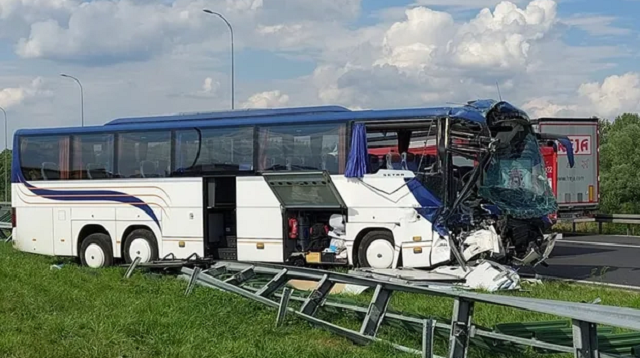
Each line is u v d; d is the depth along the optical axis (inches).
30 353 361.7
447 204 632.4
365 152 670.5
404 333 390.6
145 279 618.5
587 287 593.0
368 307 403.5
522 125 684.1
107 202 791.7
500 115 673.0
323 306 435.8
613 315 256.4
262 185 709.9
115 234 786.8
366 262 664.4
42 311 472.4
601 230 1238.9
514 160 674.2
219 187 741.3
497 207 652.1
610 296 533.6
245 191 717.9
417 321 379.6
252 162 717.9
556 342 326.3
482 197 651.5
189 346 372.8
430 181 638.5
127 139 784.9
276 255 702.5
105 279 619.5
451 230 631.8
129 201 778.2
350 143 674.8
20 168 846.5
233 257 741.9
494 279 567.2
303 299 448.5
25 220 842.8
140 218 772.0
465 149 645.9
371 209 660.1
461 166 650.8
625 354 298.5
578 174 1159.6
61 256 836.0
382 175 657.6
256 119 724.0
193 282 514.9
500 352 339.3
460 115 641.0
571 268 746.2
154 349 374.9
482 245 617.3
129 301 498.9
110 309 469.7
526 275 682.8
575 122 1155.3
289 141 704.4
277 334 400.5
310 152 692.7
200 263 698.8
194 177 744.3
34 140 841.5
